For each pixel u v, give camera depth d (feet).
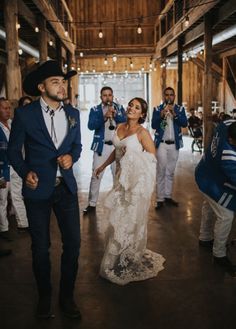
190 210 17.01
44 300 8.63
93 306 9.01
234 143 10.33
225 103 48.03
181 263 11.37
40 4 26.91
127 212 10.41
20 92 20.68
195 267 11.08
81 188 22.00
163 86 48.03
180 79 38.83
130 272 10.53
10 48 20.47
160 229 14.46
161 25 48.49
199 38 36.17
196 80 56.54
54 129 8.30
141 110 10.92
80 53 51.85
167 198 18.12
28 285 10.09
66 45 43.57
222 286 9.93
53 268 11.07
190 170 27.43
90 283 10.15
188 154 36.70
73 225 8.55
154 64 55.42
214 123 29.04
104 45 55.98
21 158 8.21
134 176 10.43
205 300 9.24
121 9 55.52
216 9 27.99
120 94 74.23
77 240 8.60
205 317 8.51
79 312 8.55
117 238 10.36
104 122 16.29
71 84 48.88
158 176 17.12
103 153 16.42
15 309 8.94
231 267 10.80
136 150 10.61
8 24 20.43
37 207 8.31
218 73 49.39
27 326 8.24
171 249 12.48
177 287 9.90
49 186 8.24
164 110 16.96
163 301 9.21
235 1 23.91
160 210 17.03
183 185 22.27
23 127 8.09
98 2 55.36
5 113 13.10
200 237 12.73
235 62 45.91
